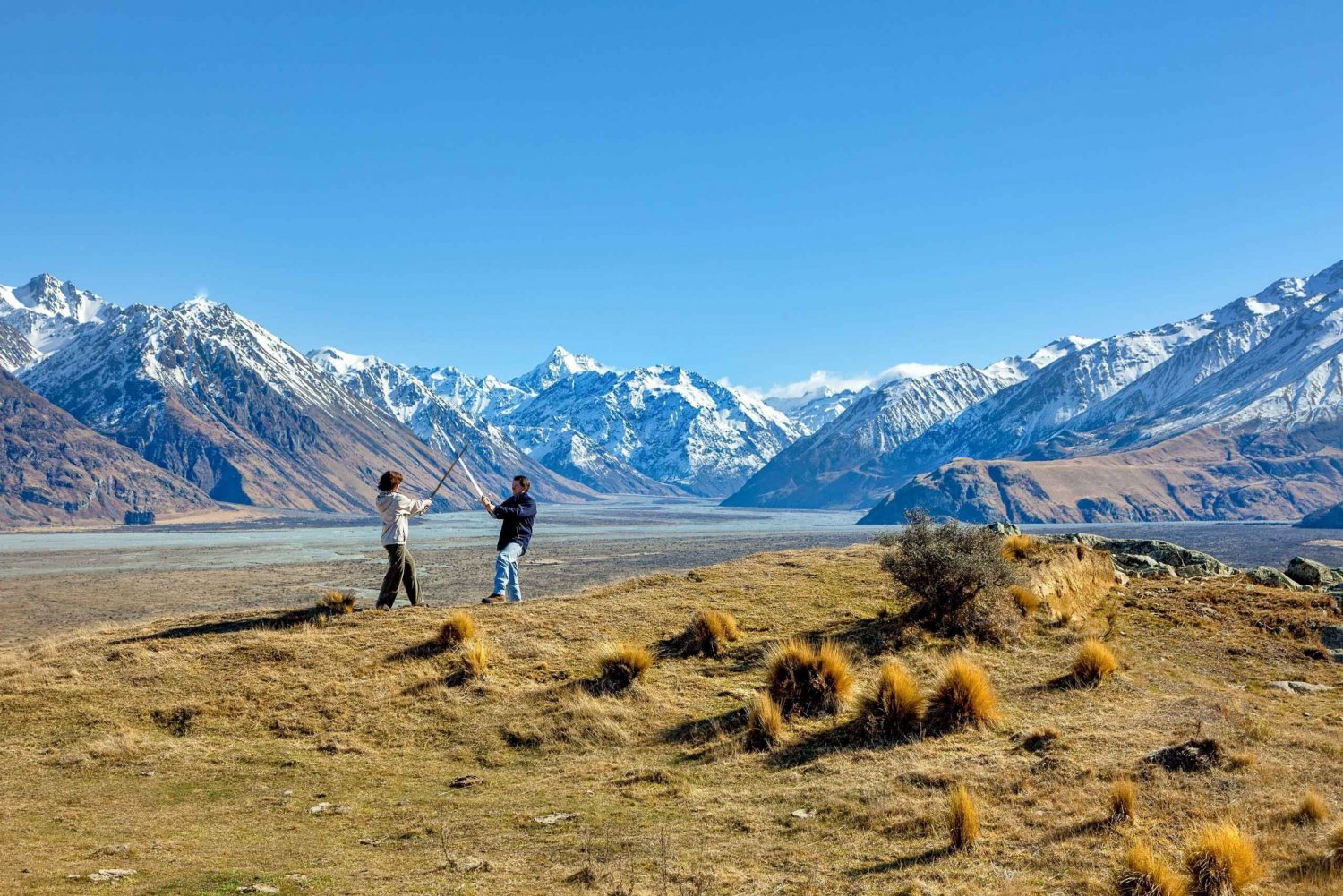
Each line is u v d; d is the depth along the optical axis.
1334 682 16.03
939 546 17.62
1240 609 20.41
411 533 188.00
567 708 13.97
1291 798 9.62
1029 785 10.26
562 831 9.84
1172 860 8.20
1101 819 9.16
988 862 8.41
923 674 15.23
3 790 11.62
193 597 78.81
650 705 14.19
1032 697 14.11
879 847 8.95
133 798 11.31
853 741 12.38
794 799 10.43
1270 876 8.00
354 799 11.26
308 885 8.30
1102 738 11.77
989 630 17.17
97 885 8.24
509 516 20.62
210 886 8.23
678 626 18.02
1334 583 25.81
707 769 11.82
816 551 26.50
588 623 18.03
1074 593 20.41
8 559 132.88
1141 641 18.11
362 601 67.12
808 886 8.04
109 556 136.88
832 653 14.32
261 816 10.63
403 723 13.82
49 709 14.30
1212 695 14.45
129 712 14.22
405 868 8.80
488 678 15.19
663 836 9.48
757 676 15.40
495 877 8.48
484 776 12.04
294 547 153.50
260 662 15.86
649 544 158.62
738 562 24.70
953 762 11.20
